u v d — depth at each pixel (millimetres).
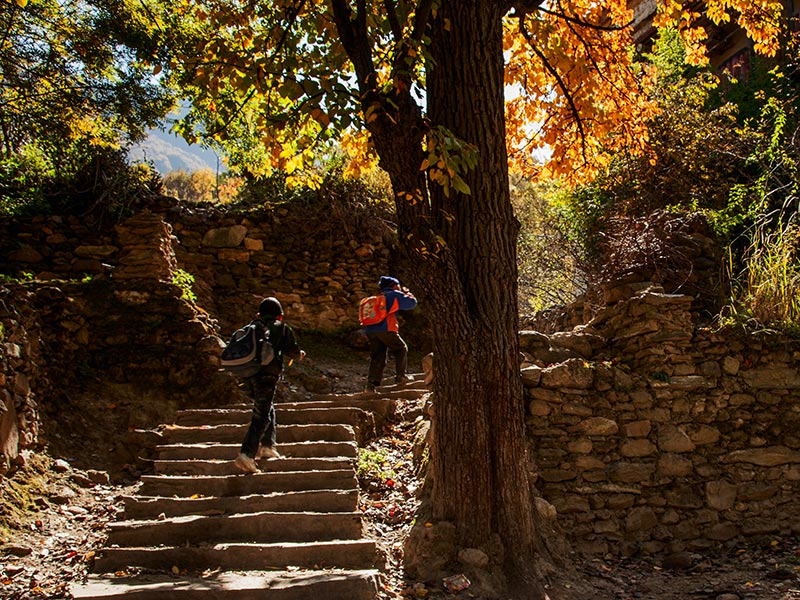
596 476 6020
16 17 9797
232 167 13602
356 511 5836
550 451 6043
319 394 9852
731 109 10766
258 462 6516
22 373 6875
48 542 5648
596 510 5945
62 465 6879
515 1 5797
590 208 10844
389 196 13734
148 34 10531
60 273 11180
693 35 8109
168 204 12492
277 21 5895
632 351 6688
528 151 8266
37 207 11656
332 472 6246
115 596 4609
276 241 12766
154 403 8289
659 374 6375
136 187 12383
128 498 5941
